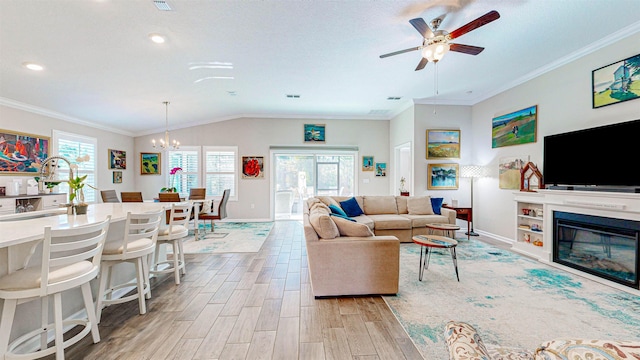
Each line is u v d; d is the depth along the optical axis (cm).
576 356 59
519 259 370
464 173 516
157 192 688
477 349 82
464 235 526
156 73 373
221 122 688
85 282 171
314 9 246
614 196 277
